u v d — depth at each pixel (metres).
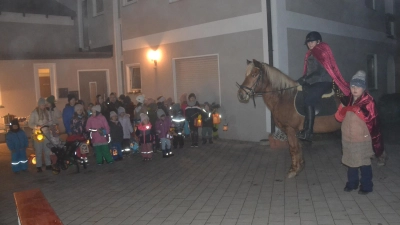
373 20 18.70
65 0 21.27
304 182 7.91
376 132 6.67
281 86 8.02
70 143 10.22
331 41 14.96
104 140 10.94
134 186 8.48
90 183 9.02
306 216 5.97
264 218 6.00
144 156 11.16
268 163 9.93
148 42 16.72
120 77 19.44
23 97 17.34
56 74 18.05
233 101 13.44
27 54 17.31
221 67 13.70
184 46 14.98
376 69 19.03
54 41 20.58
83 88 18.84
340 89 7.20
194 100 12.89
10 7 19.23
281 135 11.48
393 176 7.90
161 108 12.55
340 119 7.01
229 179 8.58
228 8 13.31
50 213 3.85
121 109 11.86
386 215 5.82
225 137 13.80
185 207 6.80
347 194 6.94
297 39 12.99
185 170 9.76
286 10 12.53
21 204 4.14
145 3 16.70
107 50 20.16
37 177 9.95
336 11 15.35
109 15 19.81
